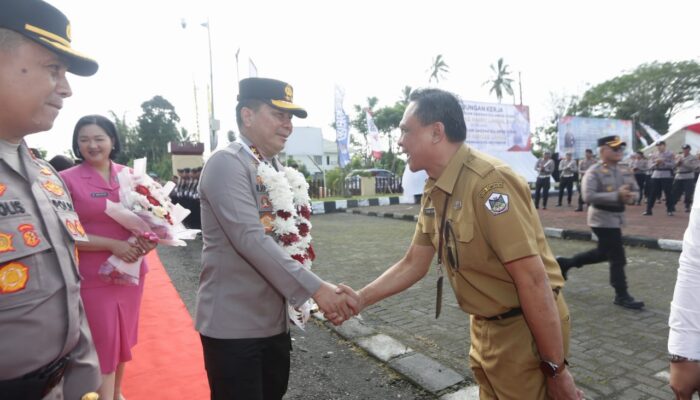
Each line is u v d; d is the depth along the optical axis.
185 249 7.63
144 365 2.95
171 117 44.38
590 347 3.21
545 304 1.33
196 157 14.45
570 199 13.28
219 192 1.55
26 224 1.02
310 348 3.33
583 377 2.76
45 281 1.04
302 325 1.92
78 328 1.16
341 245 7.82
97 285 2.14
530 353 1.46
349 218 12.36
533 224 1.43
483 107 14.66
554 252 6.62
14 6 0.96
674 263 5.69
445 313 4.09
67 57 1.08
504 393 1.52
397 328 3.72
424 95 1.51
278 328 1.70
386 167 32.72
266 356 1.75
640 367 2.89
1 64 0.97
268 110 1.74
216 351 1.62
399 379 2.81
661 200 14.04
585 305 4.14
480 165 1.43
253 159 1.73
